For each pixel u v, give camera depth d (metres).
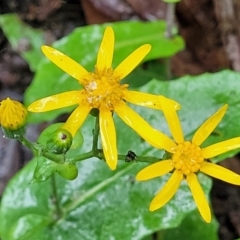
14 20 0.23
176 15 0.23
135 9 0.22
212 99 0.18
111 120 0.14
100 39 0.20
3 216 0.17
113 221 0.17
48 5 0.23
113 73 0.15
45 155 0.14
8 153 0.21
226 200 0.21
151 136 0.14
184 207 0.17
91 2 0.22
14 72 0.22
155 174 0.14
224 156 0.17
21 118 0.14
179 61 0.22
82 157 0.15
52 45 0.21
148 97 0.14
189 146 0.14
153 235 0.19
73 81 0.20
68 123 0.14
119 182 0.18
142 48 0.15
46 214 0.17
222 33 0.22
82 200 0.17
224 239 0.21
